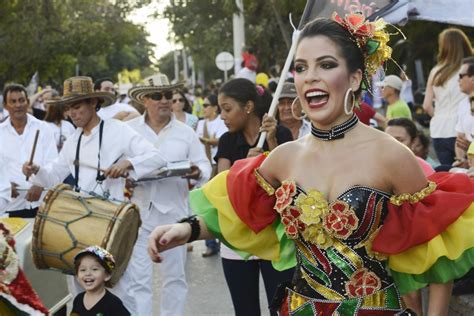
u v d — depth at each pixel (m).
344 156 3.25
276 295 3.46
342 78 3.23
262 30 24.12
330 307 3.21
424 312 5.72
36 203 8.32
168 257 6.98
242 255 3.66
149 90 7.32
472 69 7.57
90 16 34.44
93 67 47.75
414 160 3.22
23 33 31.75
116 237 5.99
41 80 34.59
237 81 5.93
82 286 6.24
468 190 3.33
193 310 7.82
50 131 8.68
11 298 4.98
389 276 3.29
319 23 3.28
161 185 7.20
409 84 16.48
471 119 7.65
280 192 3.31
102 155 6.86
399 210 3.22
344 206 3.16
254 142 5.97
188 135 7.47
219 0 24.69
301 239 3.30
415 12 5.79
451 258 3.23
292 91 6.82
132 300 6.64
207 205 3.60
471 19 5.75
